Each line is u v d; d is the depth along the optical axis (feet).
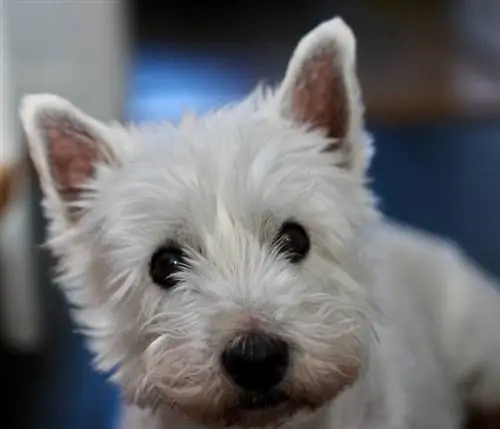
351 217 2.07
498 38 6.39
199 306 1.93
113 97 3.85
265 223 1.98
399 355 2.30
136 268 2.01
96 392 3.12
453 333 2.69
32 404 3.09
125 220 2.01
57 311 3.36
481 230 3.92
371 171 4.42
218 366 1.88
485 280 2.88
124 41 4.11
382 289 2.31
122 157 2.10
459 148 4.74
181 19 6.90
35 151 2.10
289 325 1.88
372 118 5.14
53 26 3.49
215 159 1.99
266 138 2.03
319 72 2.10
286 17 6.98
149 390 1.98
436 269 2.70
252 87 5.54
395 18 6.89
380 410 2.18
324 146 2.09
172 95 5.40
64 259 2.13
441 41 6.40
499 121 5.08
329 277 2.02
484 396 2.82
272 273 1.94
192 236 1.98
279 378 1.88
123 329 2.05
